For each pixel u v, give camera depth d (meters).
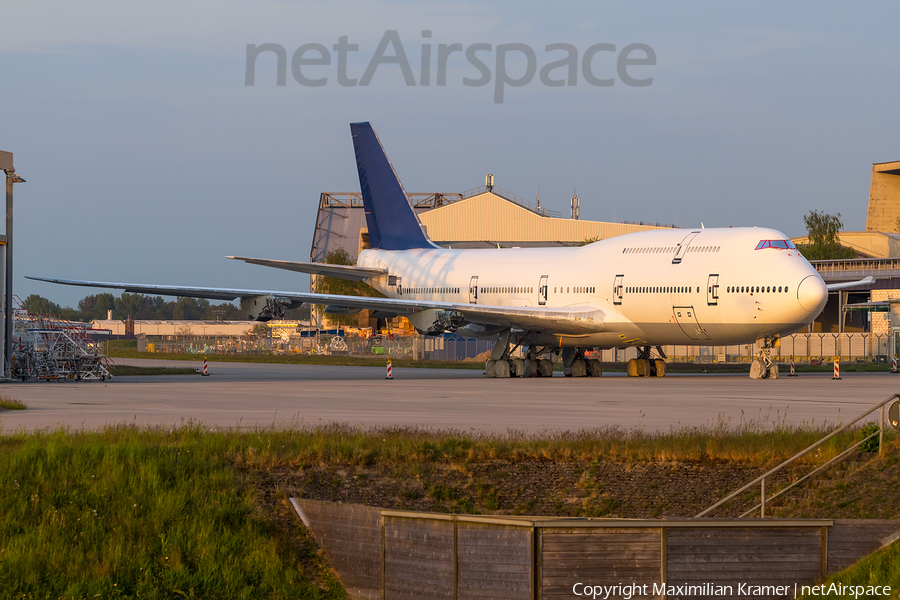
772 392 135.25
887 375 192.00
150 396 130.75
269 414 102.00
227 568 50.72
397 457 70.19
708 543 44.16
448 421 94.44
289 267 188.75
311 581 51.44
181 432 75.00
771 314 153.38
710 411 104.94
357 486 65.00
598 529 43.72
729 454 71.38
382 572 47.84
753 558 44.34
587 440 74.88
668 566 43.69
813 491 64.69
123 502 56.59
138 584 49.31
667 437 76.50
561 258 185.38
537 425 90.56
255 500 59.31
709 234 165.88
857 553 45.38
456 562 45.38
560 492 66.31
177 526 54.31
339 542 52.94
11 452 64.19
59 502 56.62
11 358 177.25
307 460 67.69
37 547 51.00
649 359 186.88
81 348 184.88
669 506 64.38
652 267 167.50
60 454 63.53
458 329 192.12
